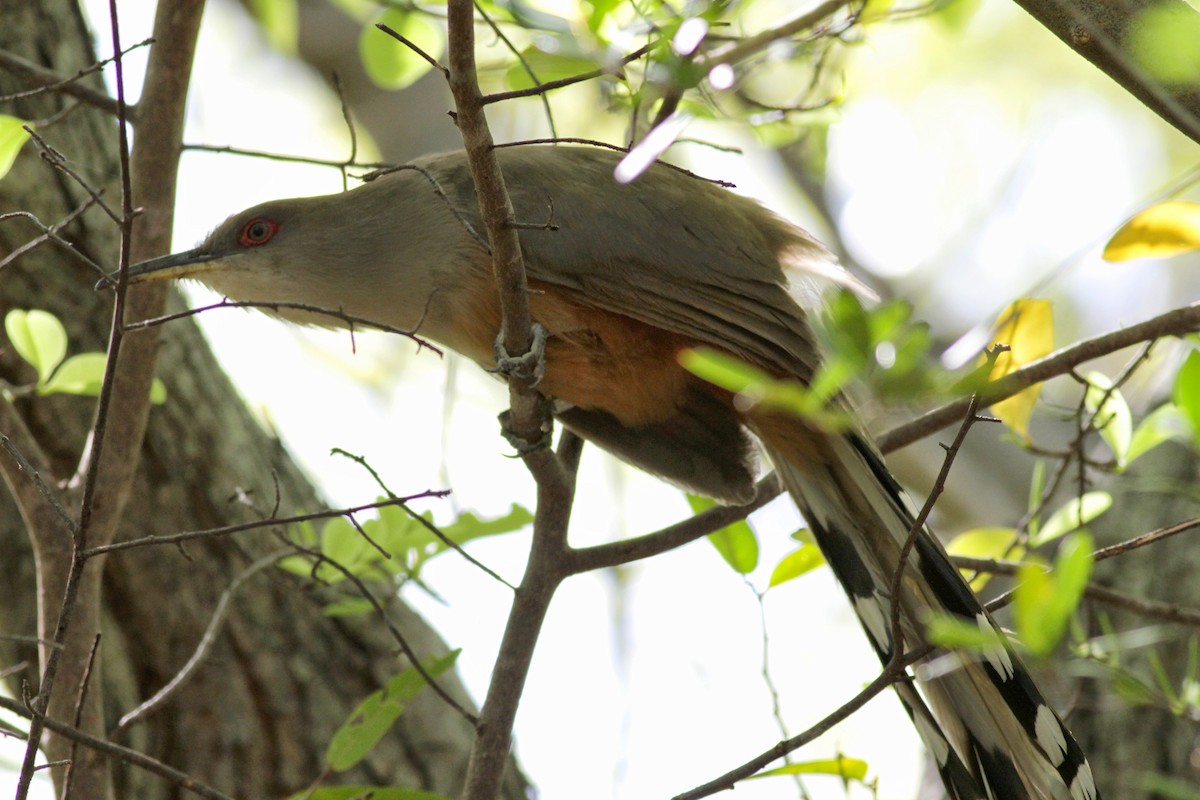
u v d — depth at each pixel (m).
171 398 9.01
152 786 8.71
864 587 7.47
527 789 9.73
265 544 9.08
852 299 4.70
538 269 7.70
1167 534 6.16
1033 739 6.87
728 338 7.62
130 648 8.81
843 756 6.79
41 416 8.64
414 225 8.05
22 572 8.80
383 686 9.18
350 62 14.18
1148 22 5.30
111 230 9.02
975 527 12.98
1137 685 7.65
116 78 5.43
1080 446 7.47
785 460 7.74
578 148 8.52
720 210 8.07
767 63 8.50
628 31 7.52
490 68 8.34
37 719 5.52
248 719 8.81
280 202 8.33
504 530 7.85
